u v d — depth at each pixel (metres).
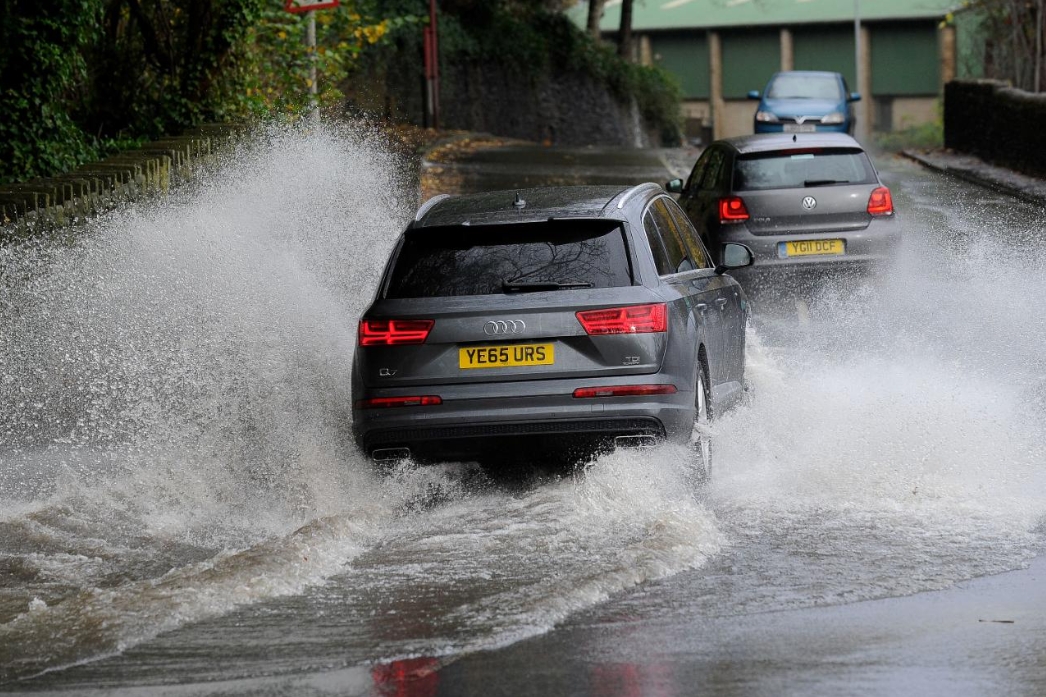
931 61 198.50
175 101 51.66
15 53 39.12
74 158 41.66
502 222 23.39
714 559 19.42
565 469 24.59
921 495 22.28
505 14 131.00
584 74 140.38
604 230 23.36
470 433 22.66
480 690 14.49
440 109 118.00
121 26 51.94
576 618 17.00
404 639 16.23
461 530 21.14
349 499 23.25
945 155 94.19
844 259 43.41
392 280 23.42
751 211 43.69
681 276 25.17
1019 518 20.95
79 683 15.02
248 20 53.12
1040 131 75.50
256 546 19.80
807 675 14.68
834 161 44.16
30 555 20.28
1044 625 16.17
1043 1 103.56
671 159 90.75
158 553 20.50
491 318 22.64
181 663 15.60
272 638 16.44
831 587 17.92
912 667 14.86
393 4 111.06
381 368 22.89
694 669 14.98
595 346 22.55
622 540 20.25
